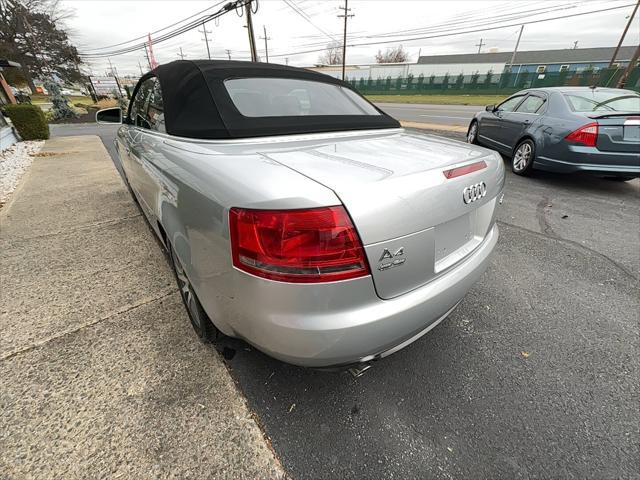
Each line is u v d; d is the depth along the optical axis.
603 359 1.78
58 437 1.33
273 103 1.78
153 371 1.63
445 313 1.49
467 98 29.19
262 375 1.62
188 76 1.77
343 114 1.95
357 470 1.25
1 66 12.84
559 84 28.66
